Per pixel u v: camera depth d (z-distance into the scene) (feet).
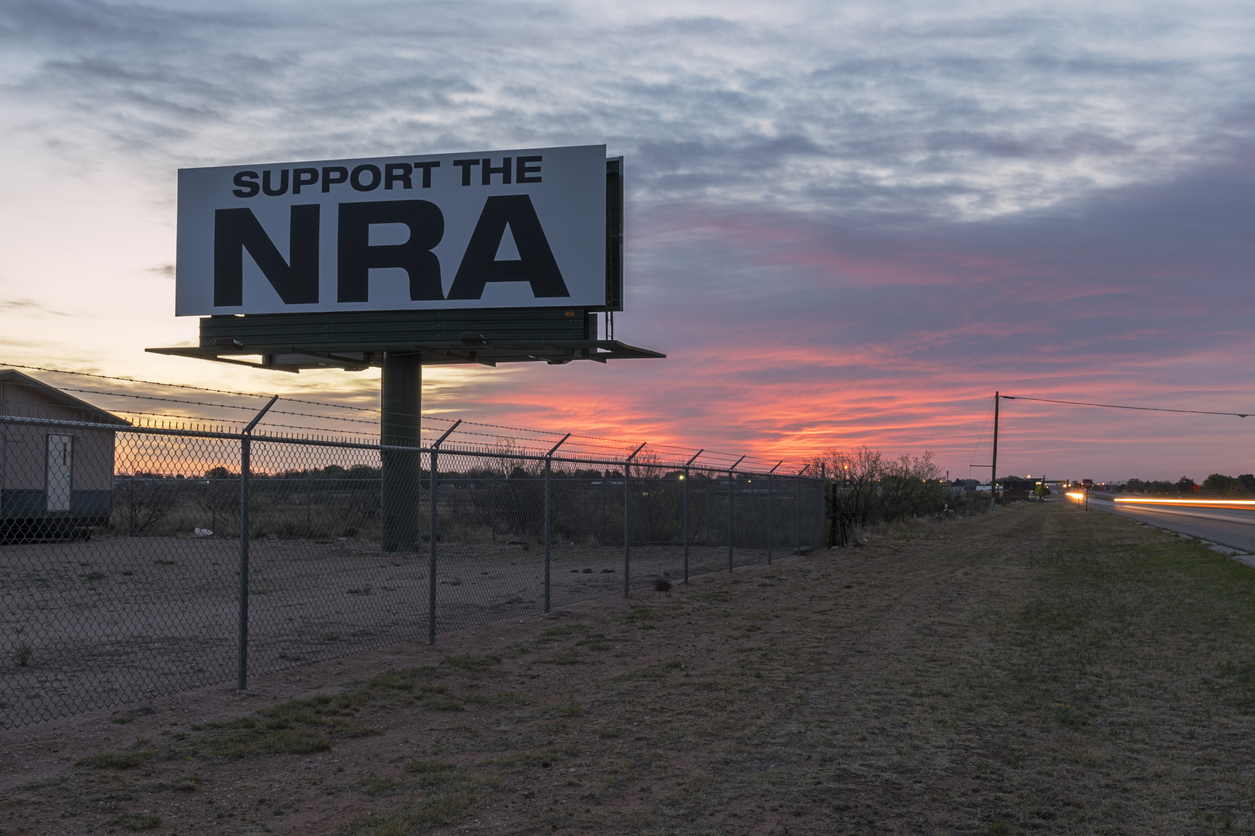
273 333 74.33
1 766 19.53
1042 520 172.96
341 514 74.33
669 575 62.39
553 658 33.65
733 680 30.27
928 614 45.85
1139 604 49.26
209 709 24.86
